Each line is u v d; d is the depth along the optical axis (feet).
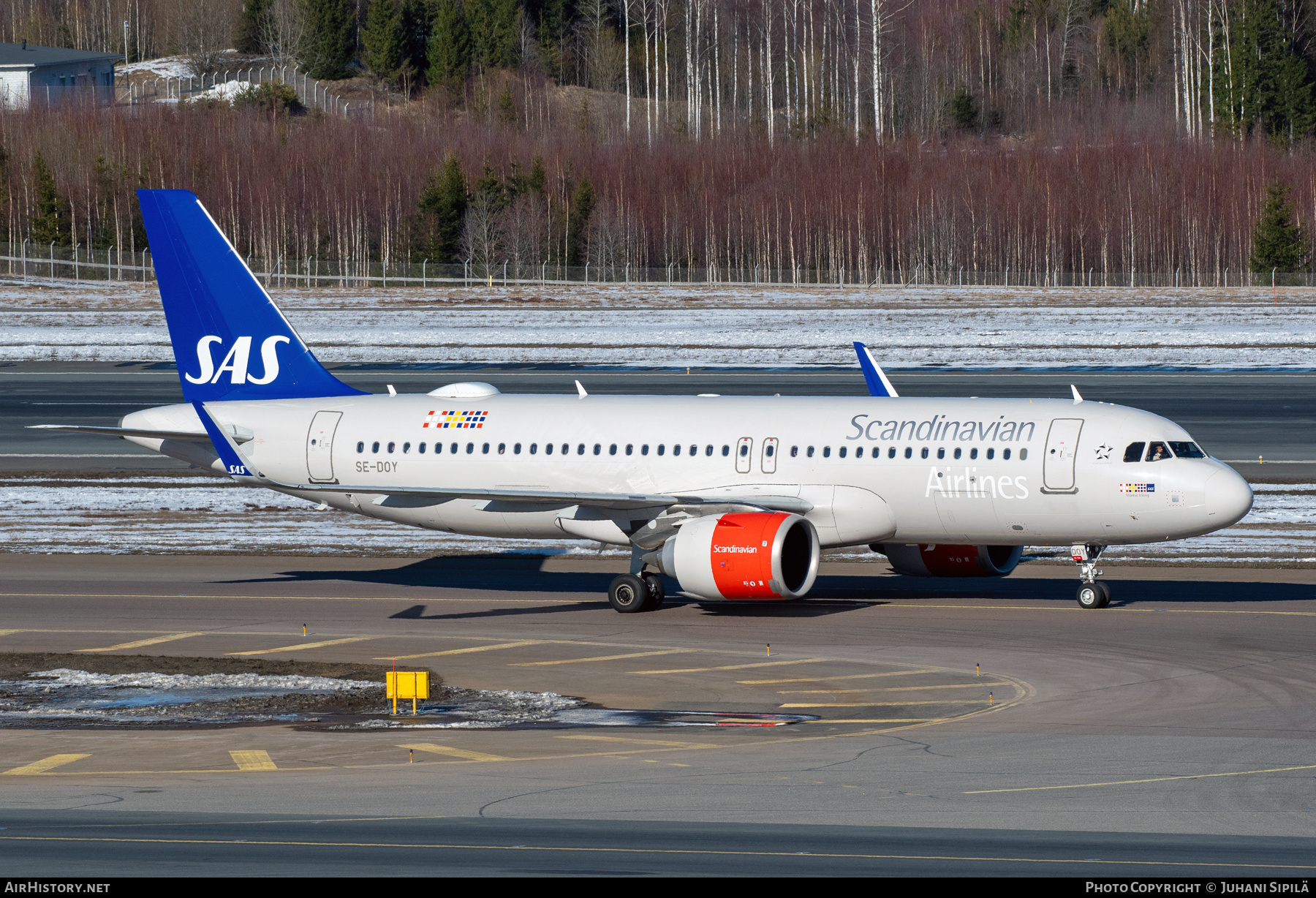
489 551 594.65
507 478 492.13
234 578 530.27
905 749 285.43
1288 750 281.74
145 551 589.32
